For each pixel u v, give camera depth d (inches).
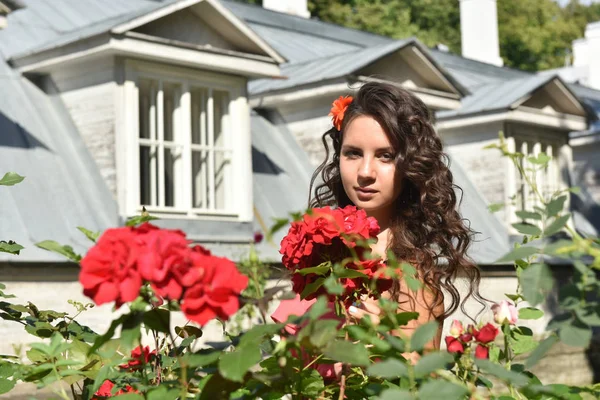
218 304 50.4
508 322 72.4
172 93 370.6
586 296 54.1
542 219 57.6
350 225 71.6
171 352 82.4
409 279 60.8
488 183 534.6
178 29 365.1
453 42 1269.7
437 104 480.1
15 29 404.5
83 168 354.0
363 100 97.0
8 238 310.0
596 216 636.7
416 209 97.5
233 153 386.0
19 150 346.6
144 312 54.1
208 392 56.1
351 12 1144.8
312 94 446.0
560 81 546.9
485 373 66.3
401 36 1200.2
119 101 348.8
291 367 57.9
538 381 69.1
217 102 388.2
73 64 364.2
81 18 436.1
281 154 452.8
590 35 960.9
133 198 346.9
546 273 54.3
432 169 96.3
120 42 339.6
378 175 95.8
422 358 50.3
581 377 413.1
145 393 60.9
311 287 70.0
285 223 51.4
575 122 562.3
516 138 539.2
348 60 457.1
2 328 283.4
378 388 64.9
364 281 71.2
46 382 65.7
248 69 379.2
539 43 1366.9
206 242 364.2
